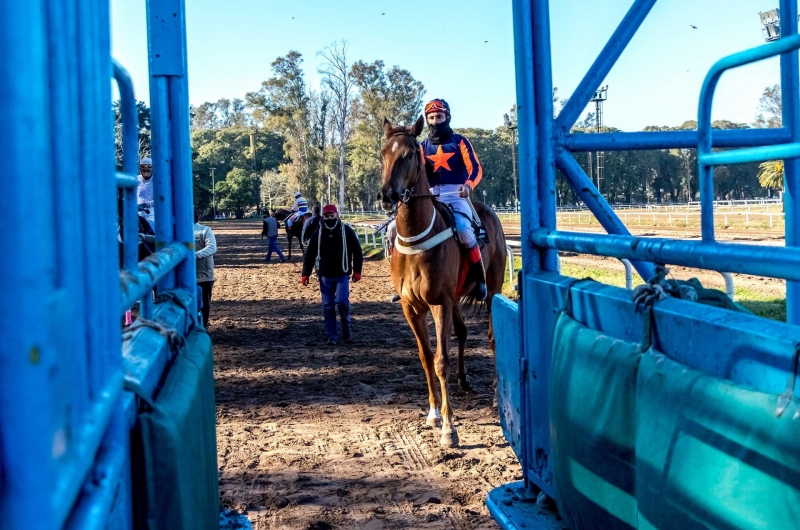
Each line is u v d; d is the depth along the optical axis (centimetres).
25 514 76
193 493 157
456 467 456
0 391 76
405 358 826
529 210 292
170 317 204
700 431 158
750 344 149
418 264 512
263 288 1681
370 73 5250
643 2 271
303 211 2078
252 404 633
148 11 255
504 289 1238
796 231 273
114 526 109
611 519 211
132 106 170
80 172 103
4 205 76
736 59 169
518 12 284
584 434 226
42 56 81
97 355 108
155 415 134
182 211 262
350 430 545
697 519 159
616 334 220
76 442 92
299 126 6209
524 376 308
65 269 91
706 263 175
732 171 4841
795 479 128
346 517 378
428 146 599
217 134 11038
